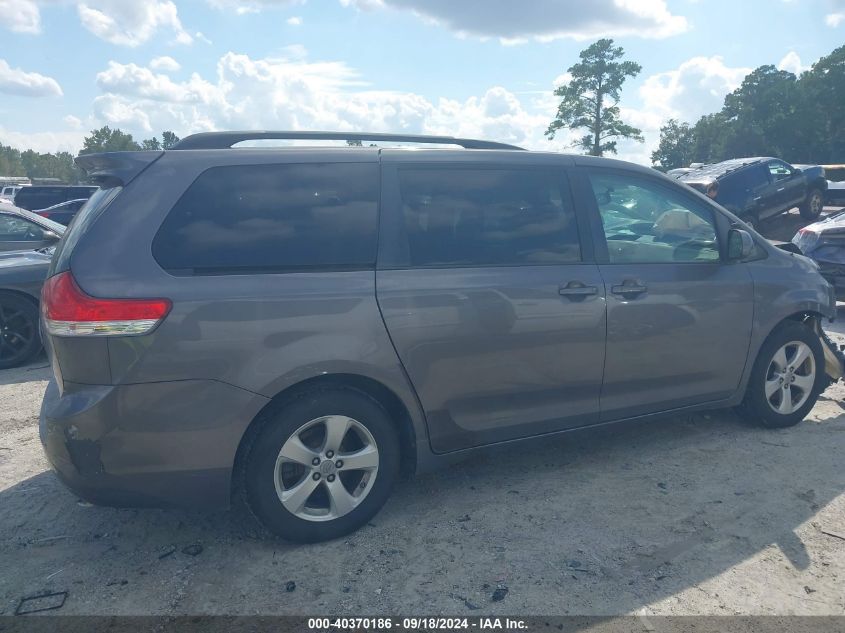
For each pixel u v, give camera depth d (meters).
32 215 9.24
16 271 7.02
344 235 3.50
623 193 4.31
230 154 3.44
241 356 3.19
